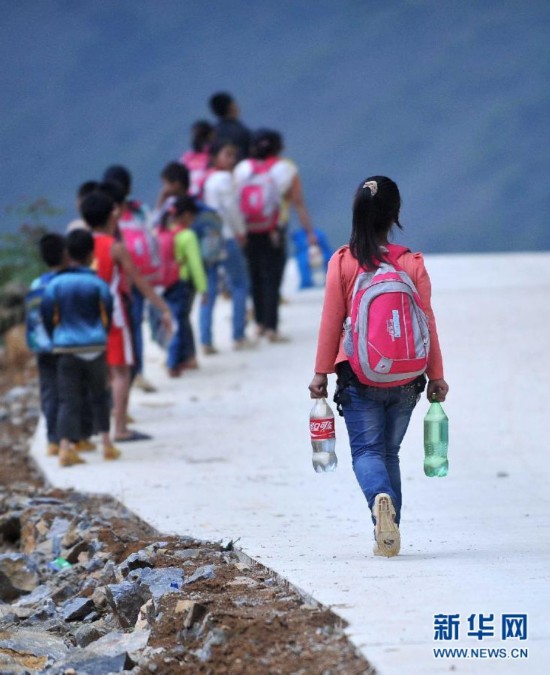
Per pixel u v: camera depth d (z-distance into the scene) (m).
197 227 45.34
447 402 36.72
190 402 39.22
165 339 42.56
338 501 26.30
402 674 14.41
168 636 16.88
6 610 20.45
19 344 52.72
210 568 19.14
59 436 31.62
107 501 27.33
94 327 31.00
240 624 16.19
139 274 33.78
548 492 26.92
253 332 51.34
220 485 28.31
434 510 25.28
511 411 35.25
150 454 32.28
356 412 19.66
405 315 18.91
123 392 34.12
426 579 18.12
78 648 17.80
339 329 19.52
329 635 15.84
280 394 39.75
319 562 19.56
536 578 18.14
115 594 18.61
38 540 24.83
